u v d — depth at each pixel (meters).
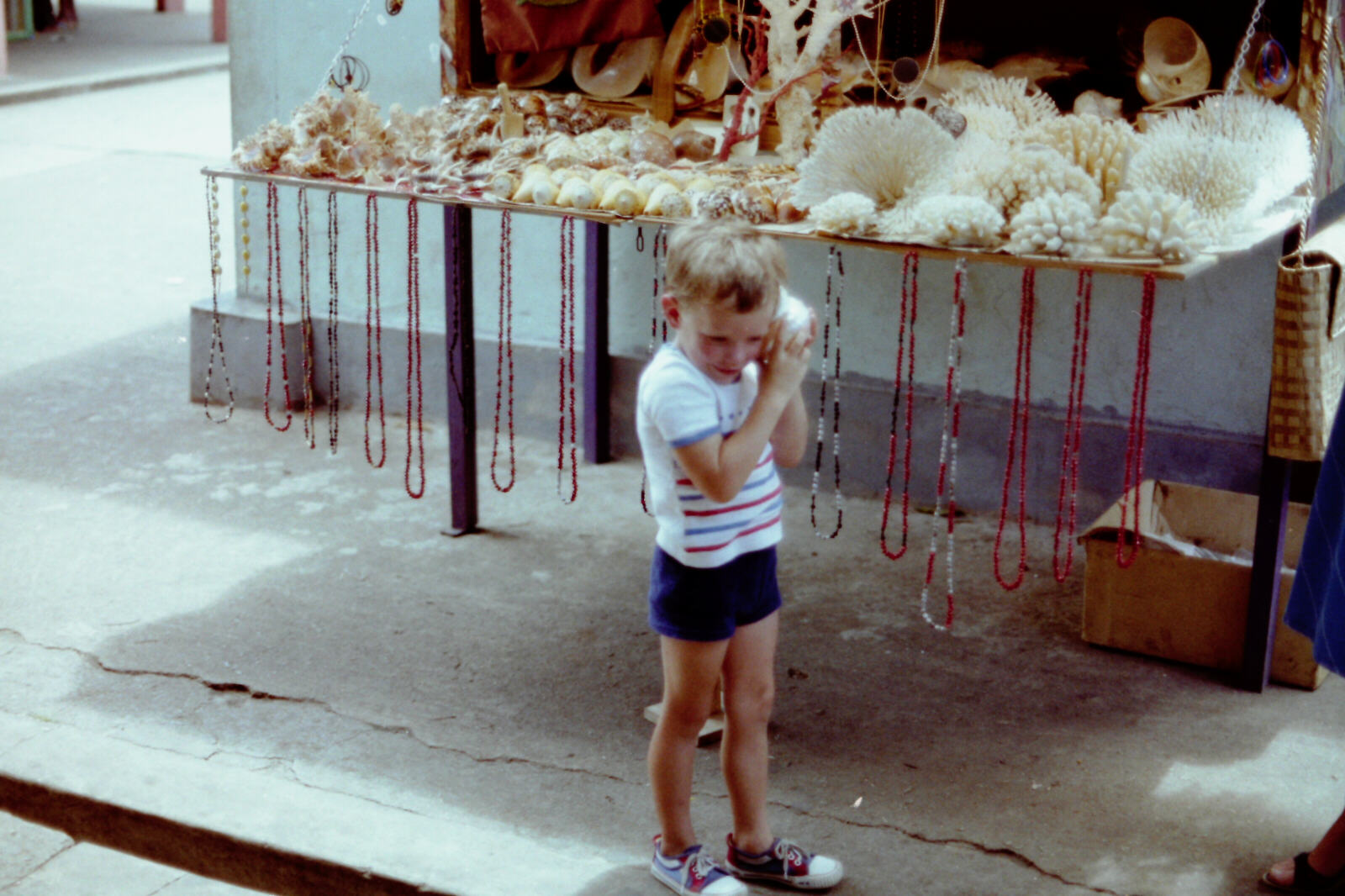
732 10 3.90
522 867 2.69
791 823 2.85
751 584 2.46
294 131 3.51
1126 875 2.68
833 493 4.64
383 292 5.20
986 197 2.83
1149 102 3.66
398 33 4.83
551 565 4.08
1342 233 3.14
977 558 4.13
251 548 4.15
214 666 3.46
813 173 2.97
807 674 3.46
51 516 4.32
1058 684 3.41
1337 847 2.57
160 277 7.08
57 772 2.99
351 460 4.87
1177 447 4.13
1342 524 2.59
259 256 5.30
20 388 5.45
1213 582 3.39
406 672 3.45
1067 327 4.21
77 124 11.68
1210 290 4.00
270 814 2.86
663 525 2.42
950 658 3.54
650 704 3.32
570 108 3.79
